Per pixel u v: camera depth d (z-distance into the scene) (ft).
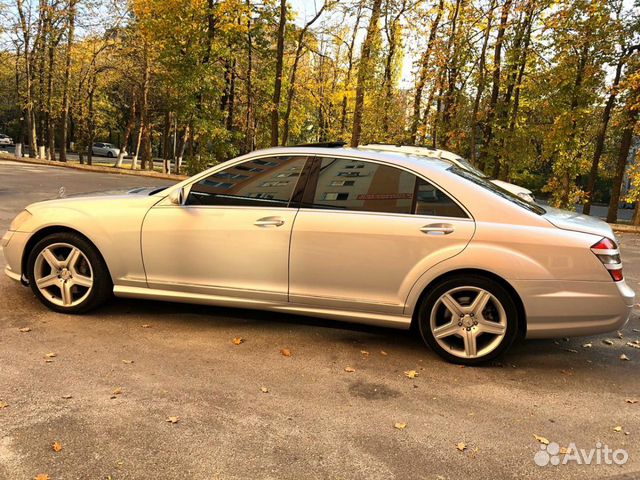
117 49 90.27
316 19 61.21
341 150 12.83
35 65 91.20
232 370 11.20
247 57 70.64
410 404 10.17
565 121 53.21
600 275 11.30
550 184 58.54
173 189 13.42
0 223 27.50
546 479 8.00
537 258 11.39
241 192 12.98
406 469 8.05
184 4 58.18
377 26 56.08
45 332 12.63
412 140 60.13
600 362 12.89
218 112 63.10
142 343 12.35
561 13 47.70
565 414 10.11
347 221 12.15
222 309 15.05
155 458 7.98
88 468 7.65
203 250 12.92
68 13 82.69
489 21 48.16
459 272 11.89
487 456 8.52
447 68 51.62
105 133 167.73
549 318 11.53
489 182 13.88
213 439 8.56
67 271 13.78
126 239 13.26
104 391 9.93
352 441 8.74
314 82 85.35
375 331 14.05
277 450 8.36
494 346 11.90
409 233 11.84
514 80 53.11
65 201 14.06
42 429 8.55
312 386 10.68
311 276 12.45
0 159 88.63
